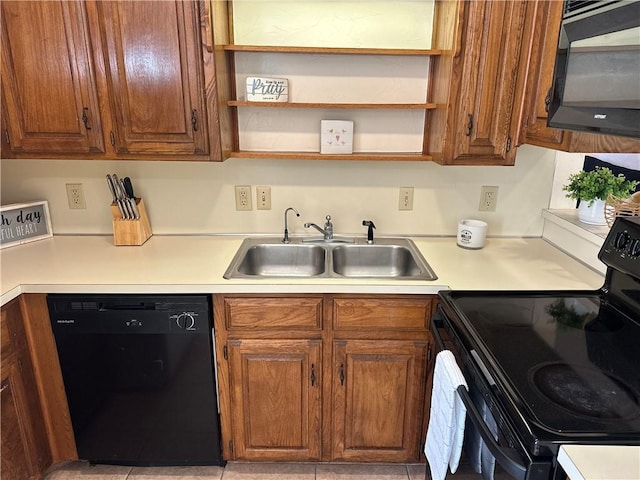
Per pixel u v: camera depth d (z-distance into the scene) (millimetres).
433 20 1897
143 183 2078
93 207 2105
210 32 1608
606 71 1123
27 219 2014
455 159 1734
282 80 1877
